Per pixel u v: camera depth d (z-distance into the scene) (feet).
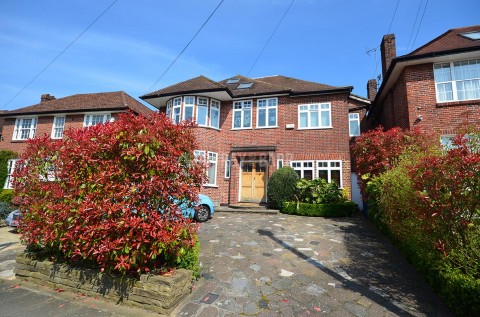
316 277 15.40
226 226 28.45
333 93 44.39
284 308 12.07
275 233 25.27
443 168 11.85
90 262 14.62
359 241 22.57
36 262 15.37
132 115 13.84
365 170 30.17
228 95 47.01
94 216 12.34
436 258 13.20
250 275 15.65
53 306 12.47
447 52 31.45
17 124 58.29
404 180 16.33
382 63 49.08
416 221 14.51
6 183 51.26
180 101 46.83
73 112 53.57
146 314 11.66
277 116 46.32
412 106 33.68
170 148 13.61
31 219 15.57
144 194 12.86
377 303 12.51
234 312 11.74
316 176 42.80
